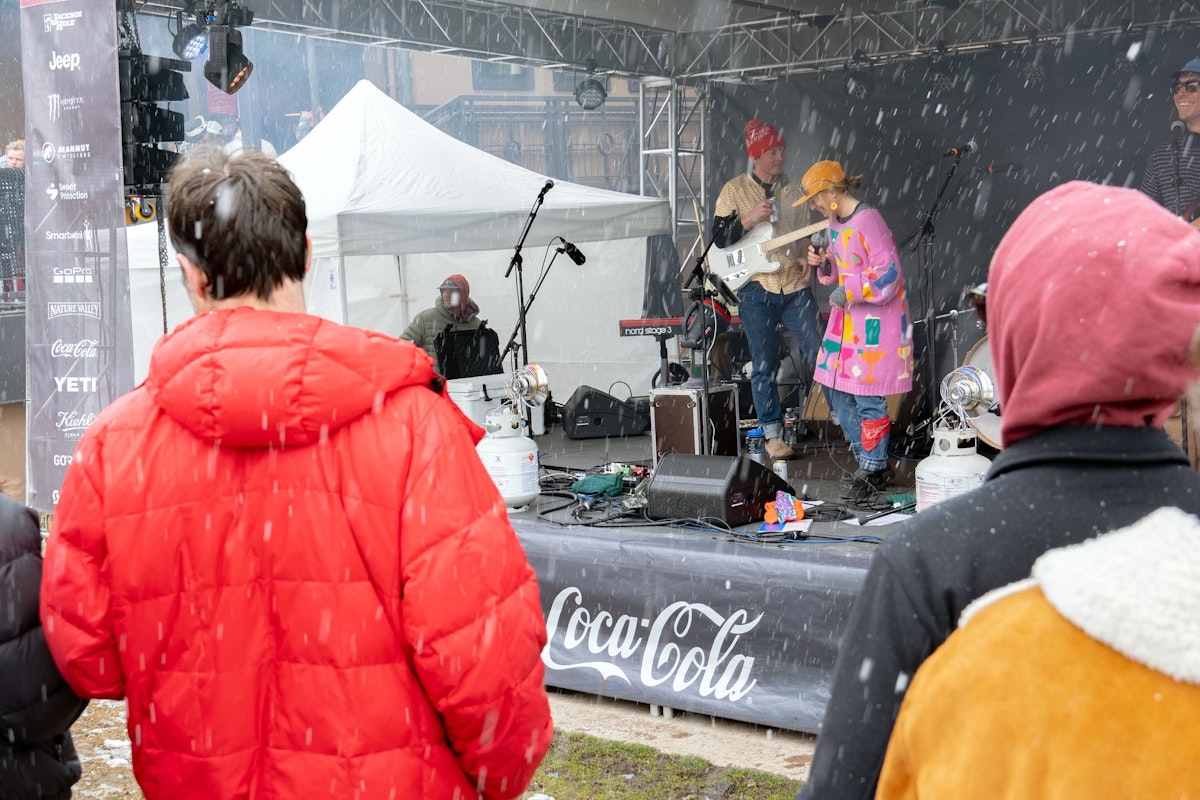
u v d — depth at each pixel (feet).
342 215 21.44
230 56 20.54
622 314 31.14
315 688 4.67
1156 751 2.47
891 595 3.36
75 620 4.93
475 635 4.60
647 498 14.42
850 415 16.17
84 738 13.01
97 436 4.98
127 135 16.88
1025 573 3.24
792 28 31.89
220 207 4.74
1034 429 3.40
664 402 17.48
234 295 4.85
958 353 22.25
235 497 4.72
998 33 28.91
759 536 13.12
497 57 30.78
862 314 15.60
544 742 5.05
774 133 21.88
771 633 12.03
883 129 33.32
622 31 32.76
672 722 12.82
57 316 16.84
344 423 4.66
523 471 14.87
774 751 11.89
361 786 4.64
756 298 20.30
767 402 20.40
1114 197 3.29
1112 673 2.56
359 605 4.67
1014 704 2.63
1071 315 3.17
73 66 16.22
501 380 22.33
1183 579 2.52
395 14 28.43
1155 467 3.29
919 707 2.81
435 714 4.84
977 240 32.35
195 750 4.79
